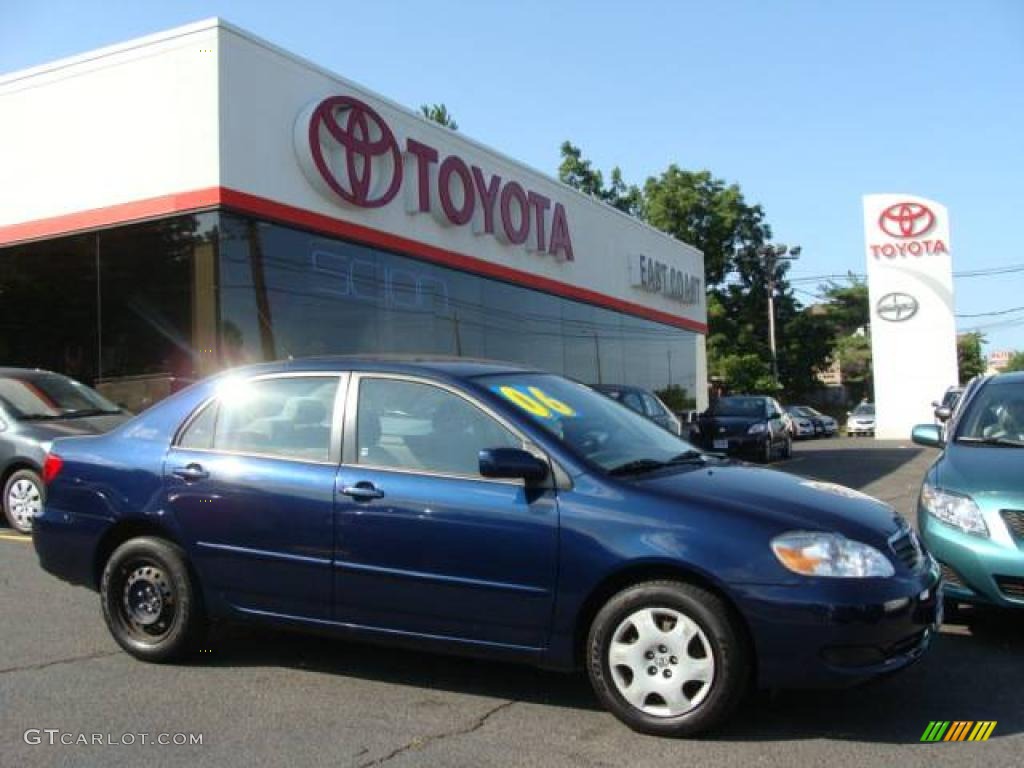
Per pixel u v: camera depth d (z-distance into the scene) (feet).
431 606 14.78
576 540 13.85
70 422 30.71
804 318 162.91
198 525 16.56
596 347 68.39
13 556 26.09
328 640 18.51
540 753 12.99
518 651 14.32
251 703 15.06
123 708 14.84
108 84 39.06
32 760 12.85
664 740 13.38
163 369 37.22
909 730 13.78
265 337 38.04
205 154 36.35
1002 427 21.53
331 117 41.14
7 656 17.48
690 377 89.76
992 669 16.71
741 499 13.98
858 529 13.74
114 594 17.42
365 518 15.19
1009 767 12.47
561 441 14.76
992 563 17.46
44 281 41.01
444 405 15.55
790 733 13.62
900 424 107.96
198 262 36.58
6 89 42.01
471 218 51.29
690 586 13.34
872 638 13.00
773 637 12.93
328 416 16.22
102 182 39.06
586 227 67.00
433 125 48.65
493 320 54.44
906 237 107.86
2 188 42.06
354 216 42.80
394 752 13.07
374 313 44.21
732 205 150.10
